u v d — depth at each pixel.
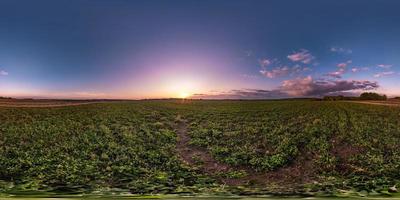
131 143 29.22
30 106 58.34
